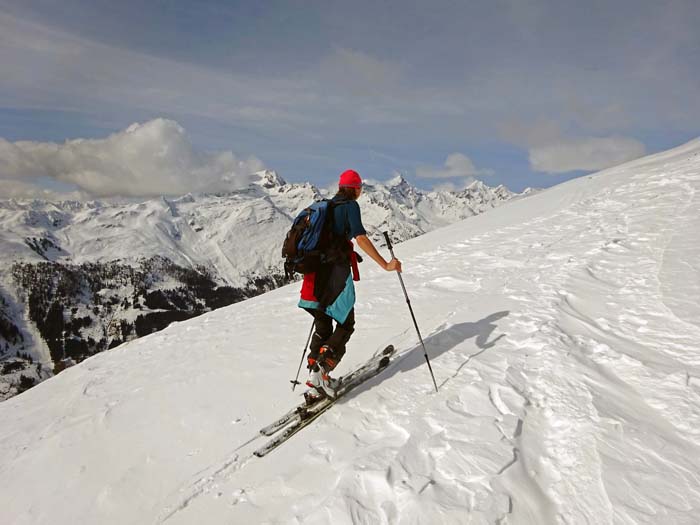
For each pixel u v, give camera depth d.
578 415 3.29
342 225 4.19
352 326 4.35
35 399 6.99
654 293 5.20
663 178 11.79
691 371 3.60
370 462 3.08
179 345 7.90
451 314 5.98
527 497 2.72
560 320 4.99
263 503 3.12
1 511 3.99
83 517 3.60
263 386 5.03
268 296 11.30
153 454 4.18
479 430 3.28
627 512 2.49
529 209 16.03
